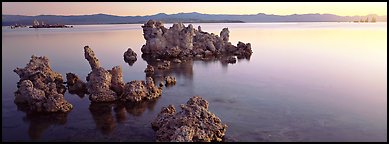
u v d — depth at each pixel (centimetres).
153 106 4419
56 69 6975
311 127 3656
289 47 11212
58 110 4150
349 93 5019
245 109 4253
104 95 4597
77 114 4100
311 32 19525
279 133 3497
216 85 5575
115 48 11156
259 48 10981
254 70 6975
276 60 8325
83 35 17662
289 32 19838
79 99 4700
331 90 5203
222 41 9931
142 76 6419
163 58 8712
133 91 4606
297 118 3925
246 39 14638
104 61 8312
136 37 16325
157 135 3328
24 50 10175
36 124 3781
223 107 4341
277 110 4209
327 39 14188
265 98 4747
